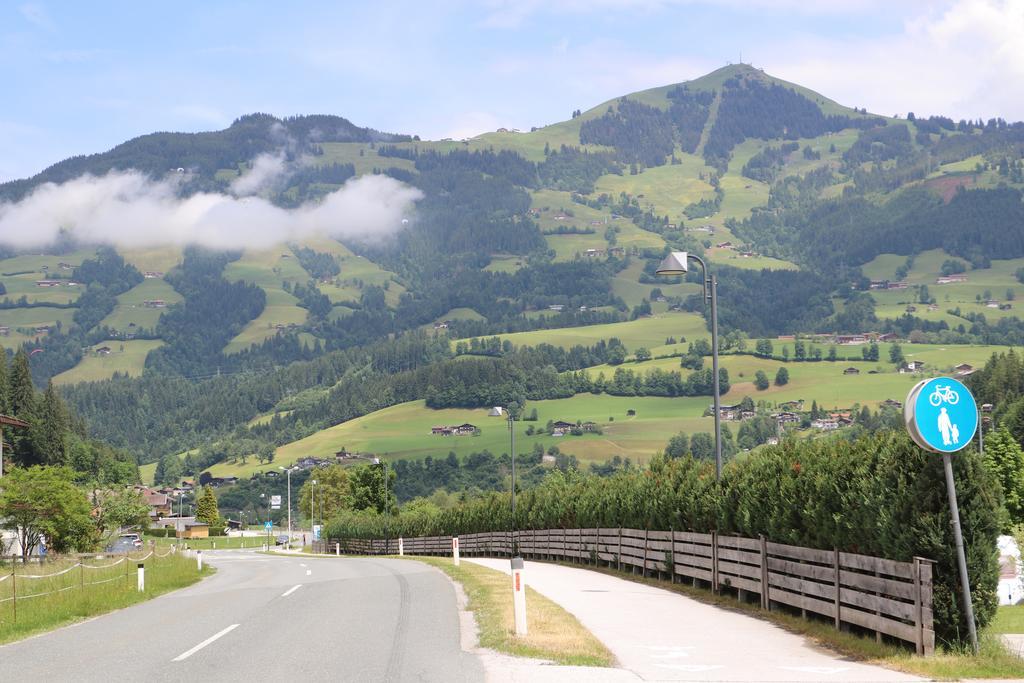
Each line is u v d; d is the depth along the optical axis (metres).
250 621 17.77
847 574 14.49
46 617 18.97
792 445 18.70
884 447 14.28
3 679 11.69
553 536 40.25
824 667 12.07
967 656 11.99
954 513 12.26
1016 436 88.75
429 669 11.79
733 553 19.81
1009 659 11.87
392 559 51.59
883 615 13.45
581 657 12.50
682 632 15.42
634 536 28.38
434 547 64.31
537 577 28.34
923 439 12.25
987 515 12.66
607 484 34.41
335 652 13.43
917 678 11.25
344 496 143.38
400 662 12.40
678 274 23.00
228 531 180.62
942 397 12.35
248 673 11.80
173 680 11.41
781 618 16.88
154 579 30.80
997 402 123.19
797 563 16.47
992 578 12.62
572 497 38.31
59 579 27.38
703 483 22.56
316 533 117.88
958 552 12.24
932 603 12.47
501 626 15.53
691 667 12.01
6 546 46.25
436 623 16.80
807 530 16.55
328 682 11.04
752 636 14.98
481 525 55.22
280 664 12.45
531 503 45.56
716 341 22.59
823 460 16.42
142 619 18.97
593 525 34.62
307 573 36.50
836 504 15.39
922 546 12.66
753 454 20.62
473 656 12.81
